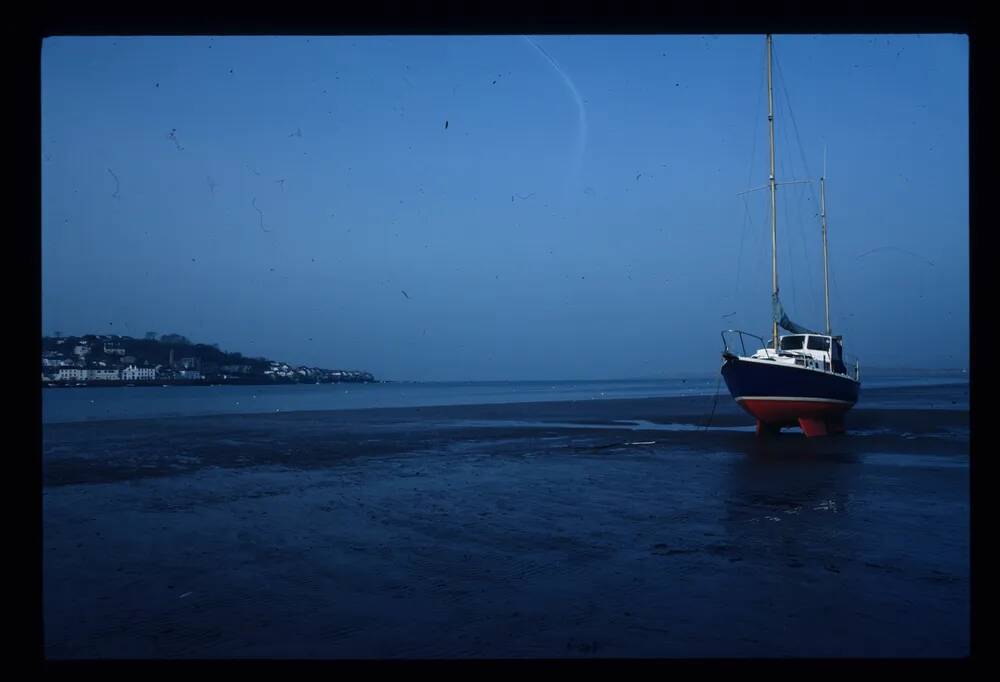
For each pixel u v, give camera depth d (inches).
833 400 711.7
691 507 346.6
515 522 313.3
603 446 646.5
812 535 284.2
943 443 642.8
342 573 233.6
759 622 183.9
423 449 625.6
